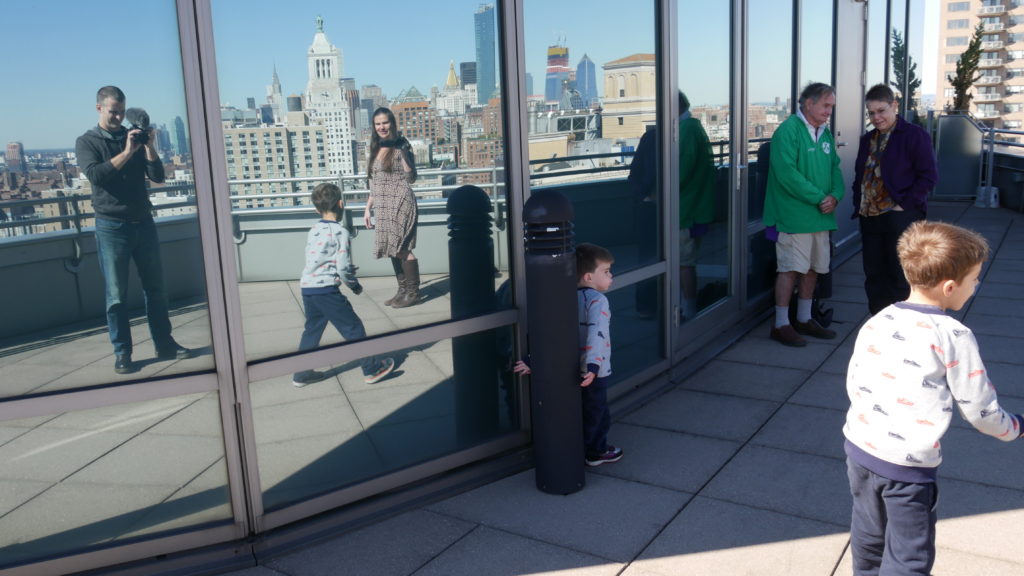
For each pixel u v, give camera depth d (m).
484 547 3.24
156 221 2.94
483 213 3.83
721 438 4.26
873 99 5.47
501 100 3.83
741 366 5.44
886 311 2.46
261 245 3.12
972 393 2.27
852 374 2.50
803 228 5.68
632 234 4.85
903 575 2.37
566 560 3.13
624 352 4.86
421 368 3.67
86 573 3.03
